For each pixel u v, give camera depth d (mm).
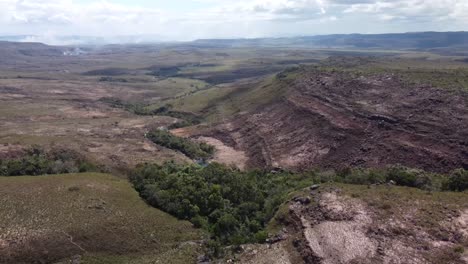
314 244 52500
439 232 50562
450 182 64812
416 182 67562
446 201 57250
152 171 85562
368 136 98438
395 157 88000
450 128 86688
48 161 92000
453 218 52844
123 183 81625
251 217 69312
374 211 56875
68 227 60625
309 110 123125
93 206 67688
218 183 79188
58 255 56125
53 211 64812
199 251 58812
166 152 121562
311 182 76625
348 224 55156
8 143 108688
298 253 53031
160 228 65438
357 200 60344
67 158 99938
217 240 61781
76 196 70938
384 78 122875
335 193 63906
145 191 75812
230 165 108562
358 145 97688
